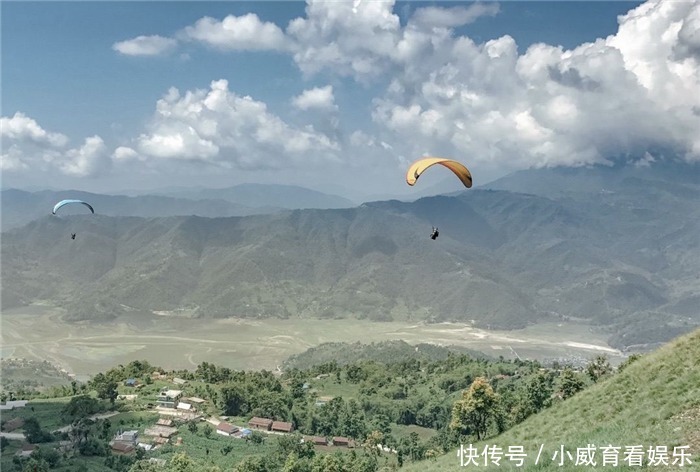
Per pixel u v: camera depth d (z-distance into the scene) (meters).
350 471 133.88
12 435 158.38
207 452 155.62
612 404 46.97
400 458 153.62
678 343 51.00
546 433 48.69
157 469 133.25
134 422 176.62
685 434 34.91
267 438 181.12
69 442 152.75
